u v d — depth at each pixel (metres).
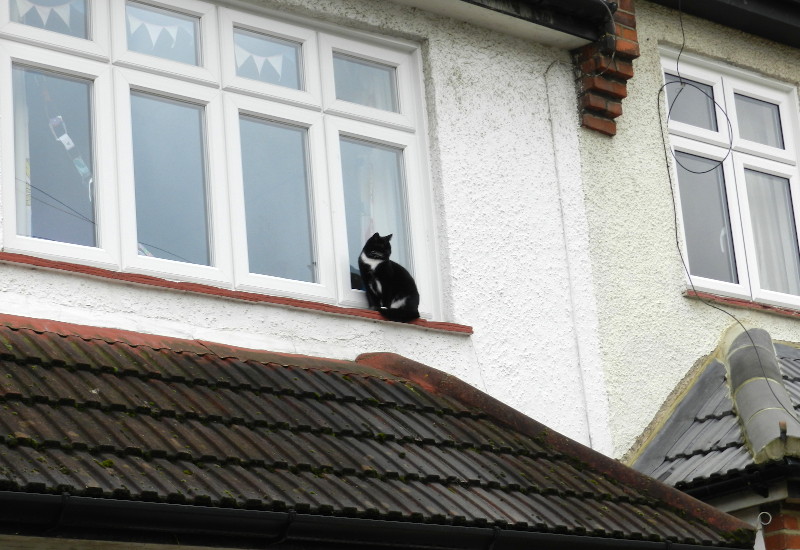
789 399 14.67
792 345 17.14
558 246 15.47
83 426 9.74
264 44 14.38
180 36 13.77
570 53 16.45
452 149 15.01
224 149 13.63
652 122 16.98
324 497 9.84
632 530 11.42
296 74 14.55
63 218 12.41
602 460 12.75
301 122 14.32
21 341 10.91
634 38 16.45
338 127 14.59
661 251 16.44
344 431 11.38
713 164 17.89
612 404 15.22
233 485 9.54
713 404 15.27
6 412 9.54
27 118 12.48
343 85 14.86
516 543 10.60
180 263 12.95
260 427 10.88
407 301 14.01
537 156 15.69
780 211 18.42
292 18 14.52
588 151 16.20
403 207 14.98
